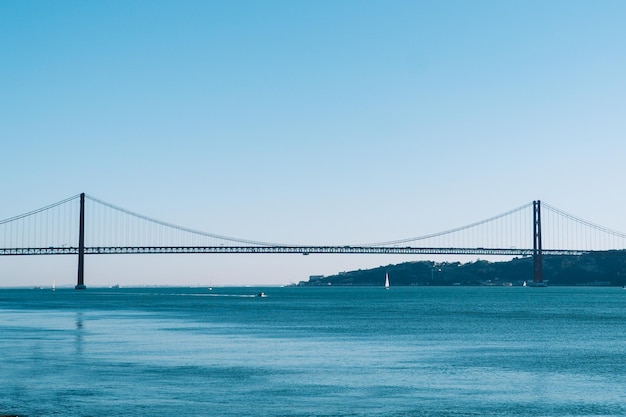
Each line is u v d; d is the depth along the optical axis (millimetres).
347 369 42188
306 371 41438
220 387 36031
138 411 30688
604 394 34719
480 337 62938
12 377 38844
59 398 33188
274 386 36438
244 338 61094
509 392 35156
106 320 86812
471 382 37906
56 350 51312
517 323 82375
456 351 51656
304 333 66938
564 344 57000
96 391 34844
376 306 134125
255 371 41250
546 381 38188
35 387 35906
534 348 53719
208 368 42250
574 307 127875
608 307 127312
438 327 75625
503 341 59156
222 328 73000
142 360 45906
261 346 54469
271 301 165875
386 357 47812
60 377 38812
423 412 30750
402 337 62781
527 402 32812
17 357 47219
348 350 51906
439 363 45031
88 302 158250
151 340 59094
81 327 74000
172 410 30922
